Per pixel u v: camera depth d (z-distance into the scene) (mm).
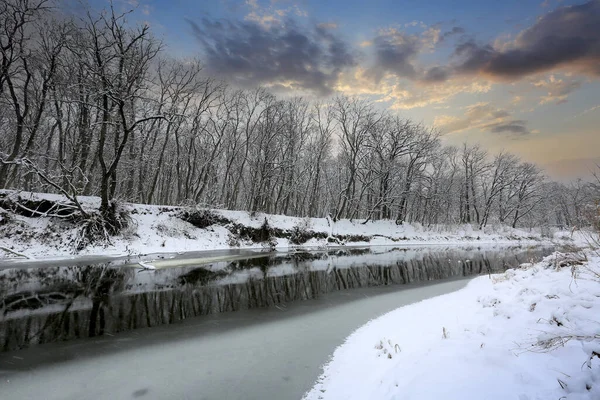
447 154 46656
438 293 12938
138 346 7141
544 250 30266
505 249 31875
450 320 7742
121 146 19344
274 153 33000
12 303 9844
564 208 52906
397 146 38906
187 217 24828
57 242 17594
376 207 40375
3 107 23797
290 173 37844
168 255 19922
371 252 27641
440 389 3588
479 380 3572
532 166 50750
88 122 23766
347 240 32875
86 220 18609
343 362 6160
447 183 46625
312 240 30656
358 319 9312
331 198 46562
